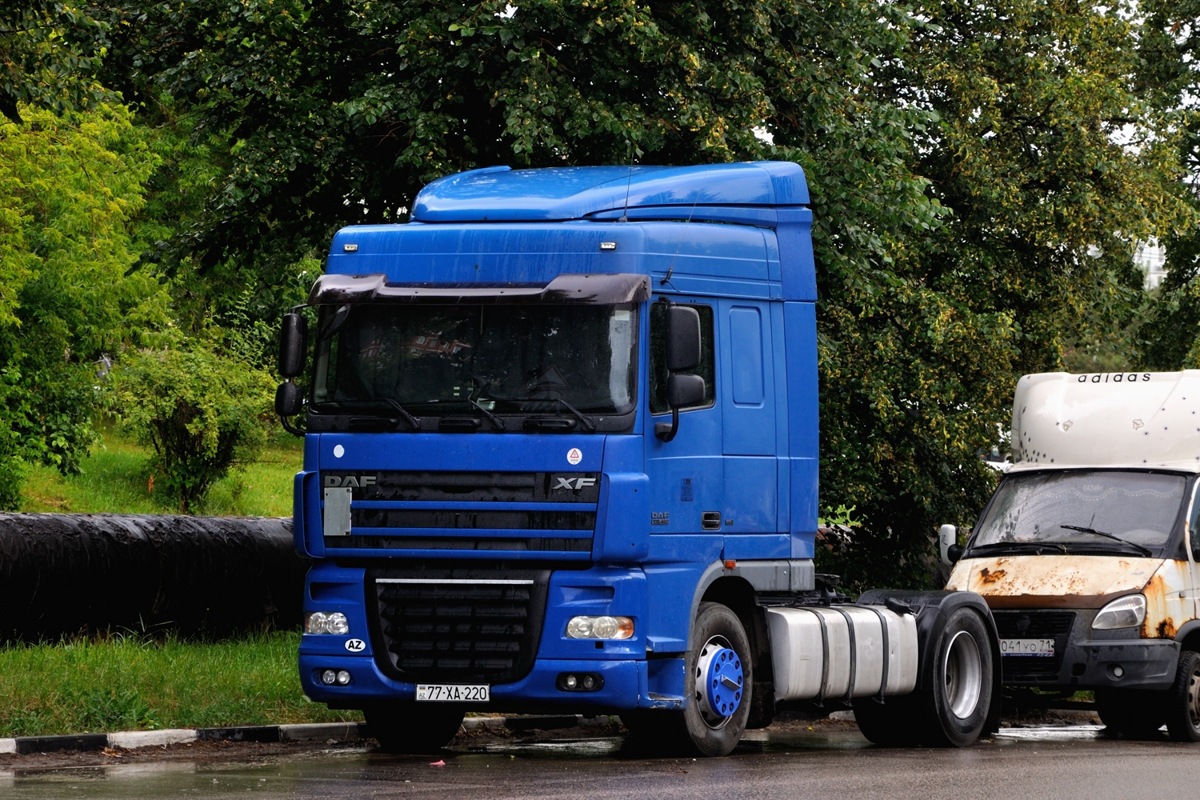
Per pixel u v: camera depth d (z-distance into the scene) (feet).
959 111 150.10
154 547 107.24
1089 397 109.09
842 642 80.53
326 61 116.88
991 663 91.30
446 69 107.65
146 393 221.46
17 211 199.31
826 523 151.94
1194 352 175.83
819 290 124.06
